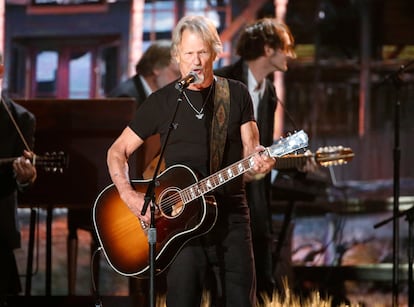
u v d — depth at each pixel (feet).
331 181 60.03
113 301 48.91
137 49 85.05
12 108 48.80
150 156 52.19
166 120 36.58
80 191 52.75
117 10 85.10
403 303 58.49
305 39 93.66
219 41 36.27
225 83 36.76
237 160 36.60
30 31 84.84
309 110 93.30
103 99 52.95
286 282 52.01
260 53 47.80
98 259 57.67
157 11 86.28
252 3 85.10
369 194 85.81
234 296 35.58
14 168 47.03
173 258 36.29
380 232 72.79
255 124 37.06
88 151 53.01
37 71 84.99
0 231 47.62
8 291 51.98
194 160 36.14
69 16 85.10
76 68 85.40
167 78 58.13
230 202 35.99
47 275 53.36
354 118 93.04
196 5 86.22
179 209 36.04
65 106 53.01
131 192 36.52
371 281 61.57
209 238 35.86
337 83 93.76
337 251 70.44
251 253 36.06
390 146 91.61
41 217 69.26
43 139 53.16
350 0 93.30
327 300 56.29
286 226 58.03
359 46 93.56
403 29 93.40
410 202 75.97
